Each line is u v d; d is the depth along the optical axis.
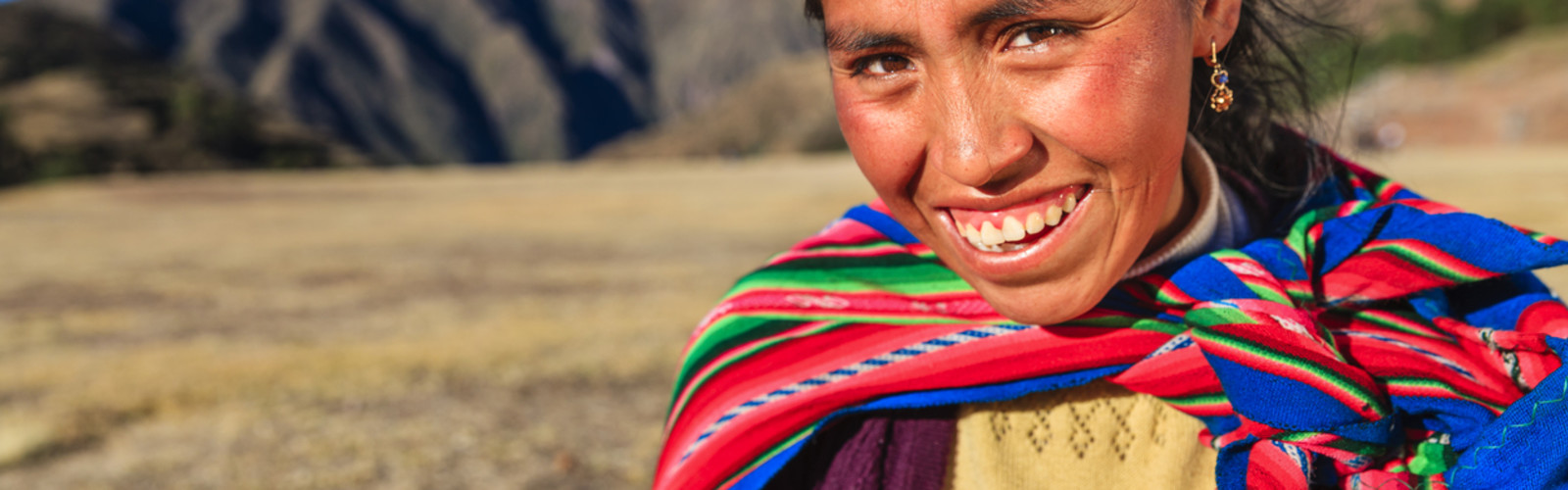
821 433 1.12
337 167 109.88
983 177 0.80
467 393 6.93
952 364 1.06
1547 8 78.00
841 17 0.81
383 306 10.89
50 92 106.69
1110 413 1.06
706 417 1.17
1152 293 1.01
